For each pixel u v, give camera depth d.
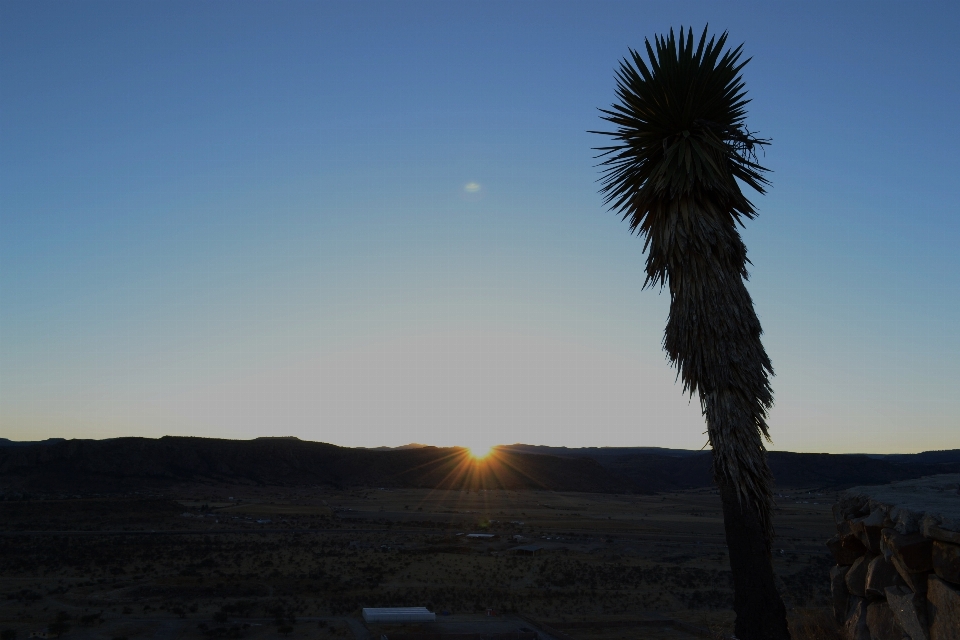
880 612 8.55
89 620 45.28
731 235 10.30
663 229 10.62
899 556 7.64
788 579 55.78
